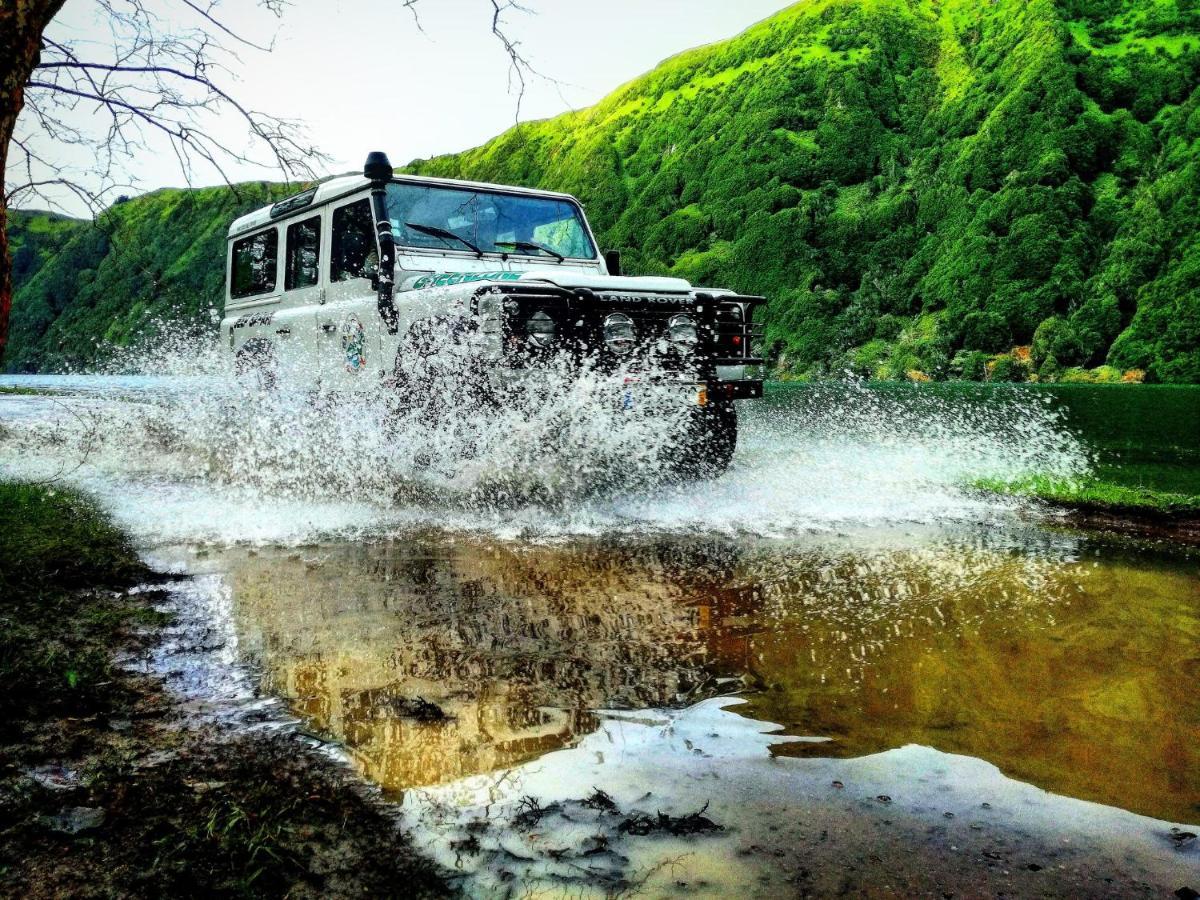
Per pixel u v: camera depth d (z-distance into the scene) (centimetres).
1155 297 9481
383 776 195
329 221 683
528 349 512
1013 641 282
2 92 266
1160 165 11300
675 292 564
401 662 270
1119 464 749
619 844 166
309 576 375
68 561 379
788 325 12006
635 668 264
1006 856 162
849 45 16075
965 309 10812
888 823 174
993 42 14588
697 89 17900
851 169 14162
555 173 18350
